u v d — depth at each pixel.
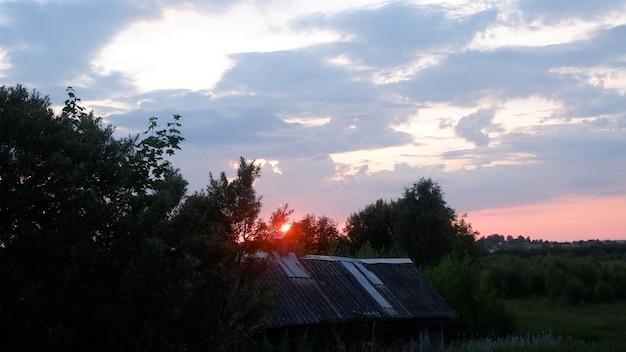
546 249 118.62
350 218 62.72
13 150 12.25
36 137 12.51
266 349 16.22
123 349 11.86
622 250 113.19
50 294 12.27
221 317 12.98
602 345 23.89
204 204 13.34
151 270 11.91
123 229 13.27
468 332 30.00
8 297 11.56
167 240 12.80
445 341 28.86
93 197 12.35
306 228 53.84
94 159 13.55
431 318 24.83
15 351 11.52
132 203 13.83
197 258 12.65
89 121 13.96
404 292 25.88
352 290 24.06
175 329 12.31
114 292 12.90
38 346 11.34
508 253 112.94
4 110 12.61
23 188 11.85
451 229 58.16
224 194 13.65
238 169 13.84
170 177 14.50
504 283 59.25
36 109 12.85
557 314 44.75
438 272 31.91
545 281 57.97
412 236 56.38
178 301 12.09
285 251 24.88
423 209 56.66
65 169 12.34
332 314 21.52
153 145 15.47
